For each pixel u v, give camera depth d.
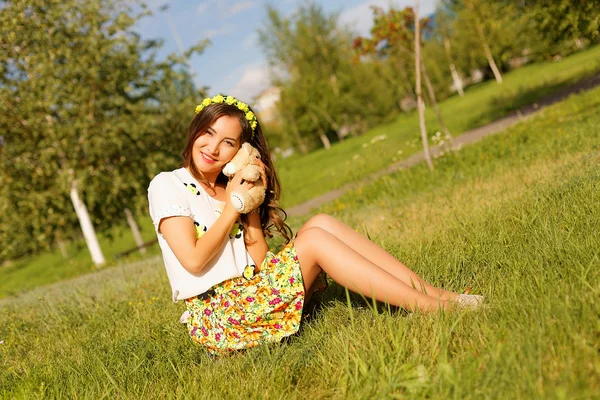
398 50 15.10
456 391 1.88
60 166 15.91
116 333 3.86
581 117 11.38
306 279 2.86
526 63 55.84
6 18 14.23
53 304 5.66
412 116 46.84
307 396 2.26
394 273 2.84
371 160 14.95
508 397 1.79
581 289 2.36
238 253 2.85
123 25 15.52
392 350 2.36
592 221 3.30
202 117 2.80
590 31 13.31
